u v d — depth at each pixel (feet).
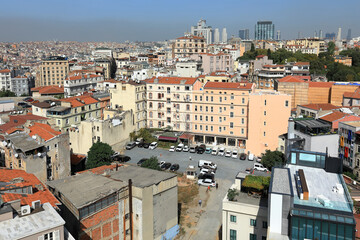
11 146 278.87
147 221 215.10
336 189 163.53
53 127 323.98
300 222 142.20
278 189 155.43
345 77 653.71
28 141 273.54
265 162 355.97
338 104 500.74
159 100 469.16
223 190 316.40
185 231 249.75
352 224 134.82
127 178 228.43
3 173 210.59
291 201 147.13
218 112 438.40
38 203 152.35
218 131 443.73
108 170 249.55
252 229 192.54
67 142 301.84
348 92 465.06
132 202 214.69
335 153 309.42
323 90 512.22
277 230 150.00
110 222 201.87
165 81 467.93
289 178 169.78
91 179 220.02
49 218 141.69
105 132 393.29
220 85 437.99
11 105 500.74
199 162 374.02
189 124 457.27
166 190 229.66
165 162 382.01
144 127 481.87
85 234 187.62
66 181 216.74
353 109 403.95
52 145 284.82
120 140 424.05
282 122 399.65
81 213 184.34
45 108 408.46
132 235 217.97
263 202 197.77
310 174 185.78
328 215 140.26
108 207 199.41
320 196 153.58
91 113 454.40
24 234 128.26
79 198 190.49
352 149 313.53
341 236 137.28
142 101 472.85
